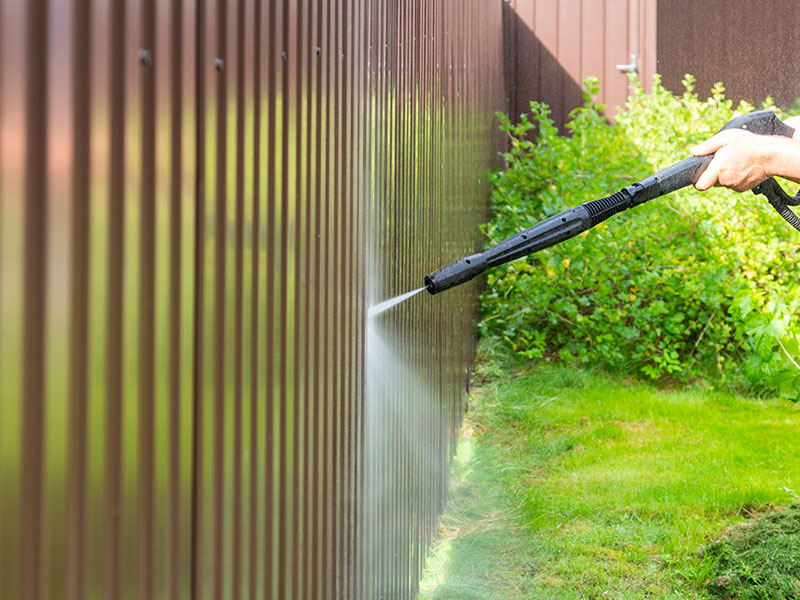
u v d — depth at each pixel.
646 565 3.20
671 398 5.40
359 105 2.07
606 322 5.95
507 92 8.72
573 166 6.59
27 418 0.80
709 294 5.62
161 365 1.04
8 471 0.77
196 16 1.12
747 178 2.44
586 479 4.06
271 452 1.45
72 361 0.86
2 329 0.76
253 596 1.38
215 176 1.19
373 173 2.24
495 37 6.96
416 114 2.93
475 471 4.22
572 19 8.65
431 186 3.32
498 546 3.40
